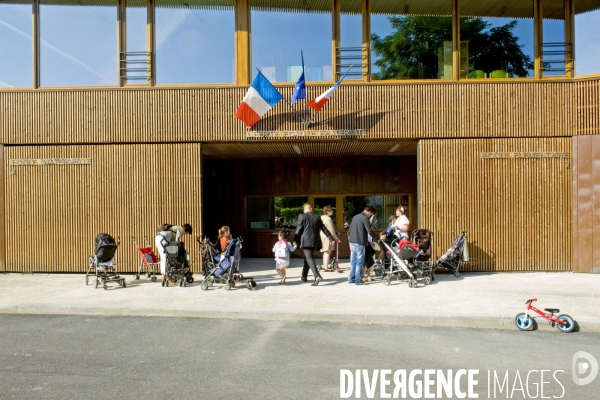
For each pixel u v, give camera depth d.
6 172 10.91
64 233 10.84
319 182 13.98
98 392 4.32
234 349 5.62
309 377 4.71
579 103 10.48
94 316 7.34
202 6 10.84
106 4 10.84
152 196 10.77
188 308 7.34
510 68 10.78
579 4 10.63
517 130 10.56
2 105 10.85
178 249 9.04
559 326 6.41
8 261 10.91
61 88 10.80
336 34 10.77
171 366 5.02
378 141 11.01
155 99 10.76
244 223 14.09
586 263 10.41
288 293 8.47
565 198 10.54
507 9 10.80
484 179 10.62
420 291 8.56
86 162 10.81
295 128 10.66
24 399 4.16
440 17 10.82
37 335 6.24
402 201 13.88
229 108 10.74
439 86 10.66
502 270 10.61
